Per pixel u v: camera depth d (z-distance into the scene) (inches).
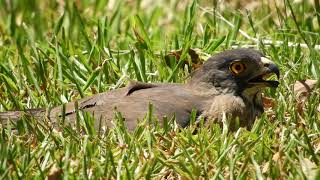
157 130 462.9
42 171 417.4
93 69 552.1
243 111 496.4
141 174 418.3
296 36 589.0
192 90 499.8
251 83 499.5
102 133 467.2
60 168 415.2
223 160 426.9
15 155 434.0
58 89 529.3
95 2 686.5
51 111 485.4
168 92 494.6
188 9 623.8
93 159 425.4
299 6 633.6
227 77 498.9
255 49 528.7
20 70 543.2
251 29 613.3
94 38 595.8
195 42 583.5
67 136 460.1
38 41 619.5
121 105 484.1
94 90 527.5
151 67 555.8
